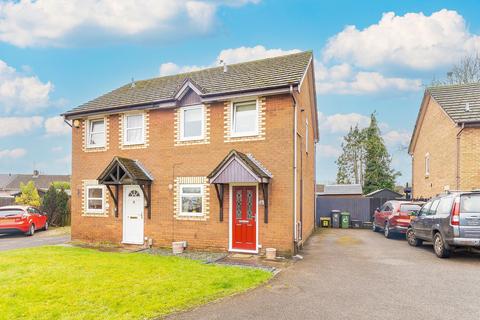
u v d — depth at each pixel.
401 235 16.25
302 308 5.80
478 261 9.71
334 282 7.52
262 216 11.12
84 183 14.88
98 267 8.60
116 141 14.27
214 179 10.95
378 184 40.16
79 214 14.83
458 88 18.23
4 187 53.56
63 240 16.27
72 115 14.98
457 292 6.66
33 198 26.33
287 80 11.34
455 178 14.88
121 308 5.67
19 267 8.57
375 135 41.53
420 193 22.41
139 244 13.36
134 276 7.68
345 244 13.60
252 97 11.56
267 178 10.91
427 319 5.27
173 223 12.72
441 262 9.57
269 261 9.99
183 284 7.05
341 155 47.69
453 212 9.46
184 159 12.72
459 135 14.59
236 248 11.49
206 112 12.41
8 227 17.58
